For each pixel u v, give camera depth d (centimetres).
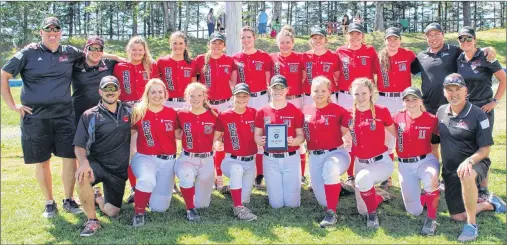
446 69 602
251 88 658
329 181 504
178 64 639
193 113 538
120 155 519
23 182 679
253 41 661
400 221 514
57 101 535
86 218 532
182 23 4112
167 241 458
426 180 487
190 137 535
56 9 3397
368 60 653
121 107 522
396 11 4419
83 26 3628
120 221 520
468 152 489
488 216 519
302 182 649
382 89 654
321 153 542
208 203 564
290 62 658
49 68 530
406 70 640
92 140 500
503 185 613
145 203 506
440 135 505
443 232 480
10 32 2688
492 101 569
